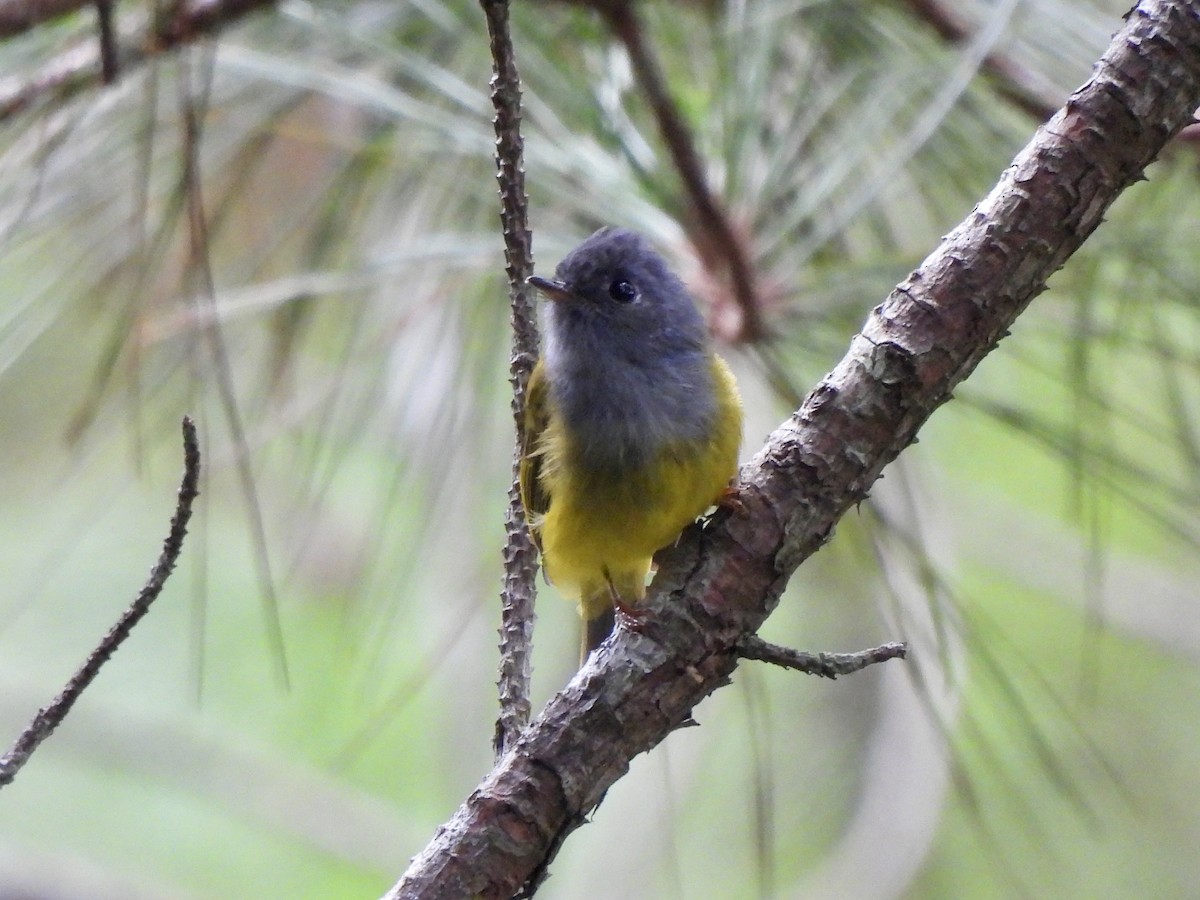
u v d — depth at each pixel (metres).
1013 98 7.36
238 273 8.30
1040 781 13.62
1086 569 8.06
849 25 7.79
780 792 14.65
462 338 8.03
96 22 7.32
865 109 7.47
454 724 13.24
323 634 14.75
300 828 14.98
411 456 8.34
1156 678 16.38
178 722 14.84
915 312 5.52
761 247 7.38
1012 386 9.22
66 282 7.95
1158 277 7.34
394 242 8.11
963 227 5.55
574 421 7.34
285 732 14.88
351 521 11.48
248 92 8.02
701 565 5.57
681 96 8.00
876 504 7.17
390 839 14.69
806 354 7.68
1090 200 5.41
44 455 11.44
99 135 7.77
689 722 5.54
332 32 7.71
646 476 7.19
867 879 13.86
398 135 7.83
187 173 7.05
